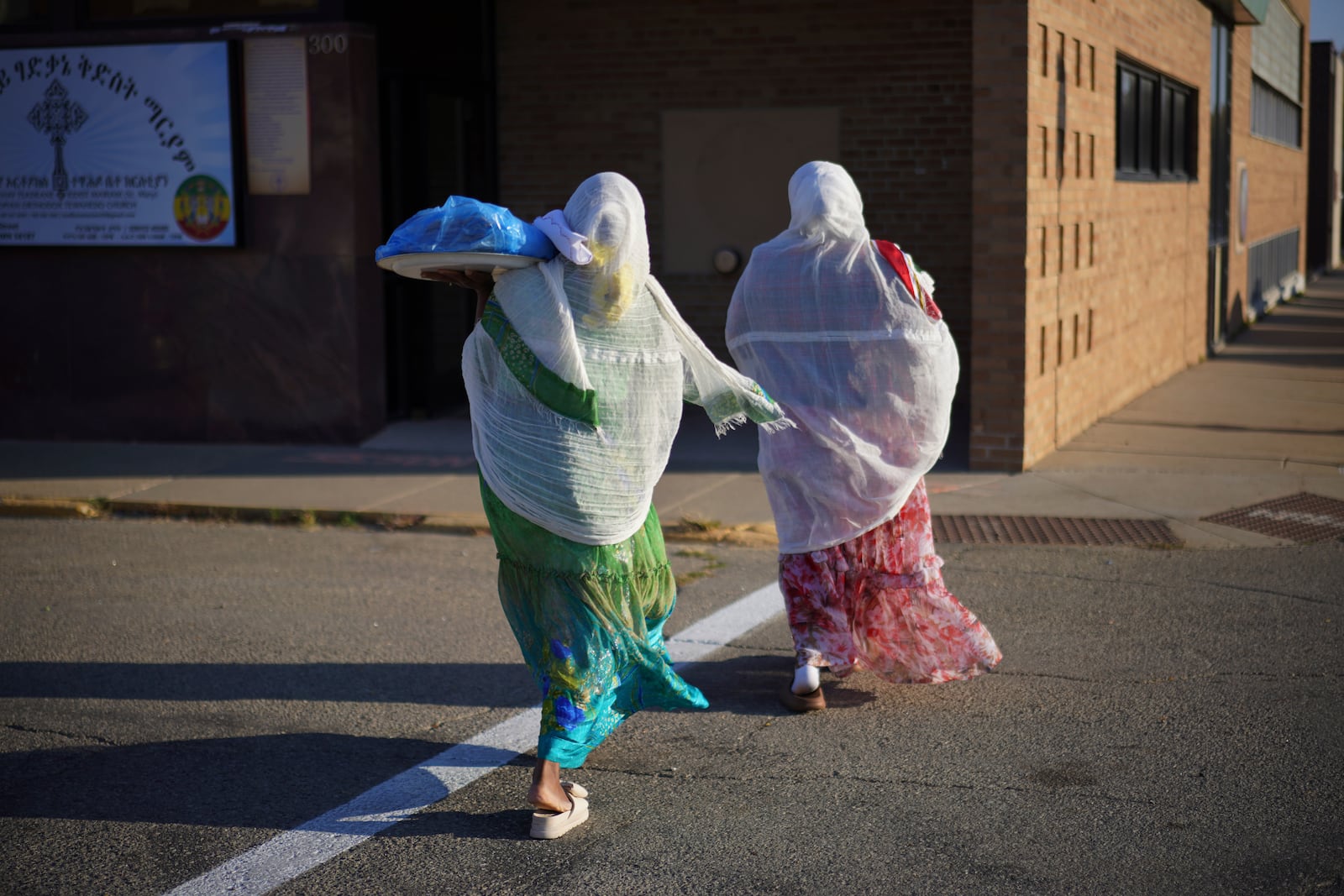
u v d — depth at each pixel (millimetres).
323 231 9945
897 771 4316
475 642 5777
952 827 3891
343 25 9672
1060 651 5469
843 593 4844
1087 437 10297
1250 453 9586
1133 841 3773
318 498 8453
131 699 5113
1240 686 5004
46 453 10109
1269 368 14852
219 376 10305
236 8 9930
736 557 7191
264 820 4031
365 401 10156
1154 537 7336
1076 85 9695
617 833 3914
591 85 12266
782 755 4484
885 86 11672
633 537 4012
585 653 3926
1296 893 3461
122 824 4012
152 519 8336
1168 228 13516
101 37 10016
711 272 12281
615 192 3816
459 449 9984
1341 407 11742
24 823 4023
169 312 10312
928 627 4871
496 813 4074
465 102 11977
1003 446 8961
